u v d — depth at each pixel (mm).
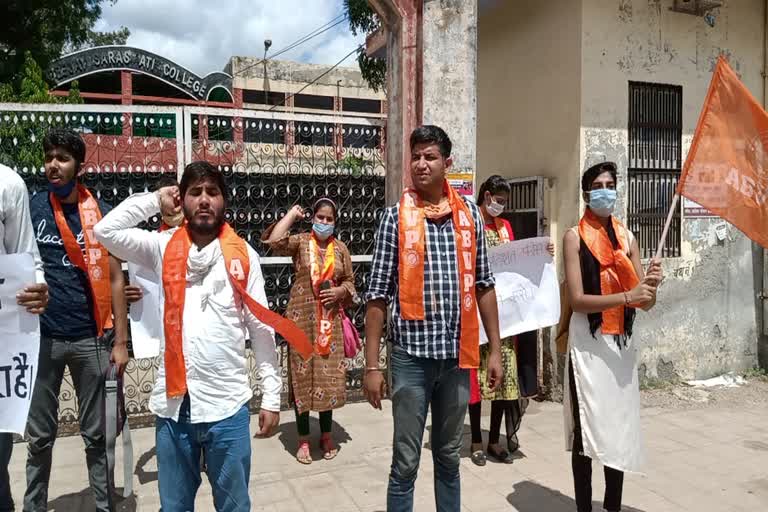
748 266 6531
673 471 4090
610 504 3195
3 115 4734
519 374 4289
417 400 2699
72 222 3057
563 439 4703
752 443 4633
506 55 6562
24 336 2621
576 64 5637
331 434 4715
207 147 5215
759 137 3141
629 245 3219
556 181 5887
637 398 3146
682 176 3109
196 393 2324
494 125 6789
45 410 3010
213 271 2393
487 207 4363
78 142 3025
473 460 4211
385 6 5152
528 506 3553
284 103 22328
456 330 2705
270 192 5473
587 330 3098
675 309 6152
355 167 5648
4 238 2713
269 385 2498
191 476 2422
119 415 3117
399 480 2770
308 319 4301
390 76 5340
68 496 3678
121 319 3111
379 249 2764
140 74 17969
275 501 3605
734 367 6477
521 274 4191
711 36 6234
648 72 5910
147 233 2516
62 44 14133
